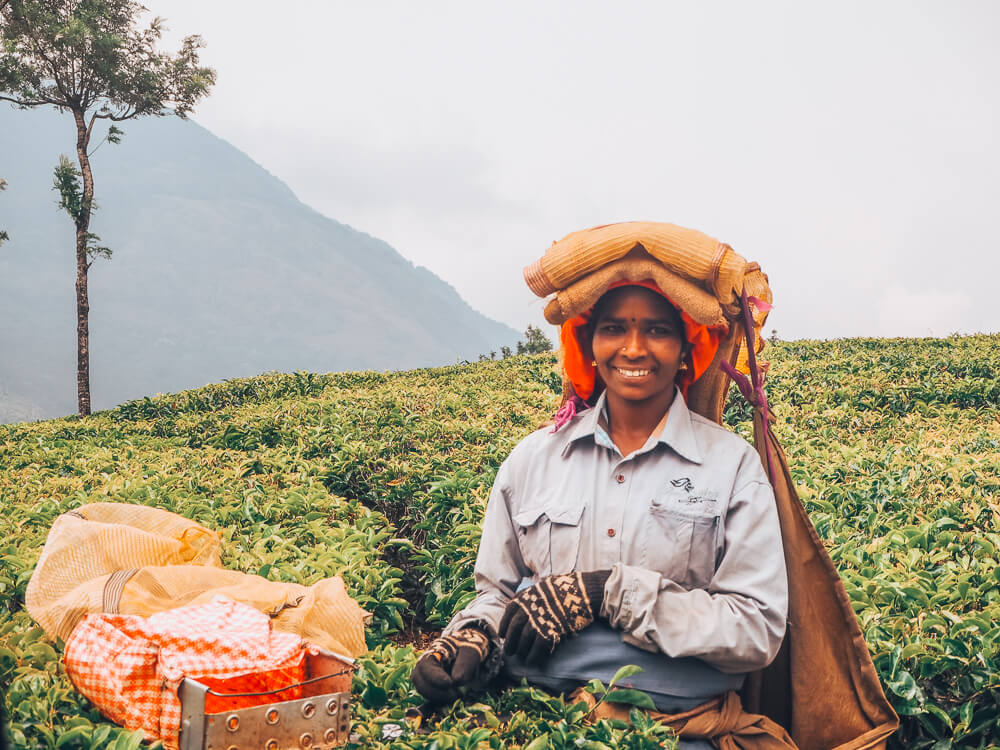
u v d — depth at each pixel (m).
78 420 15.89
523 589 2.74
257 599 3.37
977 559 4.80
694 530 2.71
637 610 2.56
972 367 13.12
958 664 3.48
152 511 4.13
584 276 2.74
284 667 2.71
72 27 21.03
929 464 7.19
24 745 2.49
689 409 3.05
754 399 3.01
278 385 16.19
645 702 2.64
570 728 2.63
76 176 22.59
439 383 15.27
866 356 15.17
